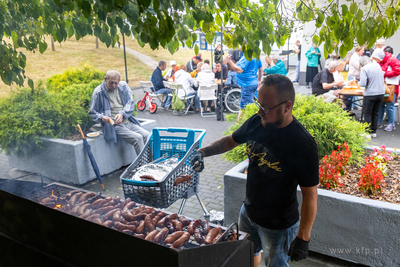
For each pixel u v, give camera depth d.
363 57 6.41
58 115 4.81
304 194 1.92
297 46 12.24
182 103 9.52
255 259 2.40
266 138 1.95
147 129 5.82
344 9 1.83
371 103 6.40
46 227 1.69
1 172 4.90
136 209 2.12
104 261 1.52
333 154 3.58
